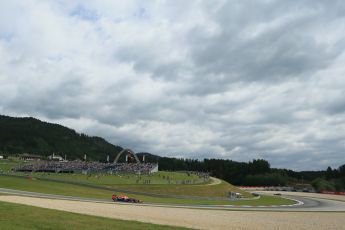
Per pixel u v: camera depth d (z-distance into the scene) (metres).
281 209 81.19
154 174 163.38
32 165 179.38
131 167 177.75
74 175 140.00
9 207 36.25
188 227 34.97
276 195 161.25
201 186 126.94
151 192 111.31
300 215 64.12
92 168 170.00
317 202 122.50
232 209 72.38
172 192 114.31
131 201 77.44
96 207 53.53
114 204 65.50
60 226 26.09
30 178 119.88
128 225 29.67
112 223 30.14
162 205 73.00
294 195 165.62
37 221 27.67
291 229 41.72
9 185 93.62
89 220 30.97
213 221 44.22
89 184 114.94
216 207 76.62
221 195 120.50
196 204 82.94
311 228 44.06
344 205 109.81
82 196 82.00
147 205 69.81
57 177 130.88
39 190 87.31
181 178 155.75
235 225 41.59
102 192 98.44
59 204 53.78
